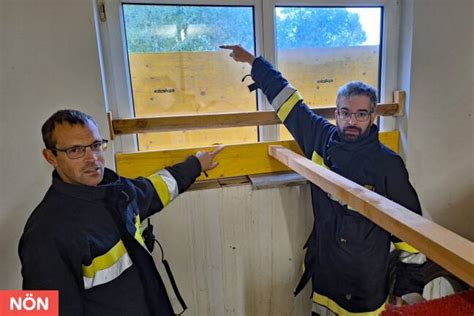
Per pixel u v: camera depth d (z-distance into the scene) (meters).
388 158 1.08
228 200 1.46
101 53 1.26
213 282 1.53
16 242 1.20
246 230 1.51
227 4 1.38
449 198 1.66
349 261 1.13
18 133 1.18
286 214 1.53
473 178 1.67
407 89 1.52
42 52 1.16
